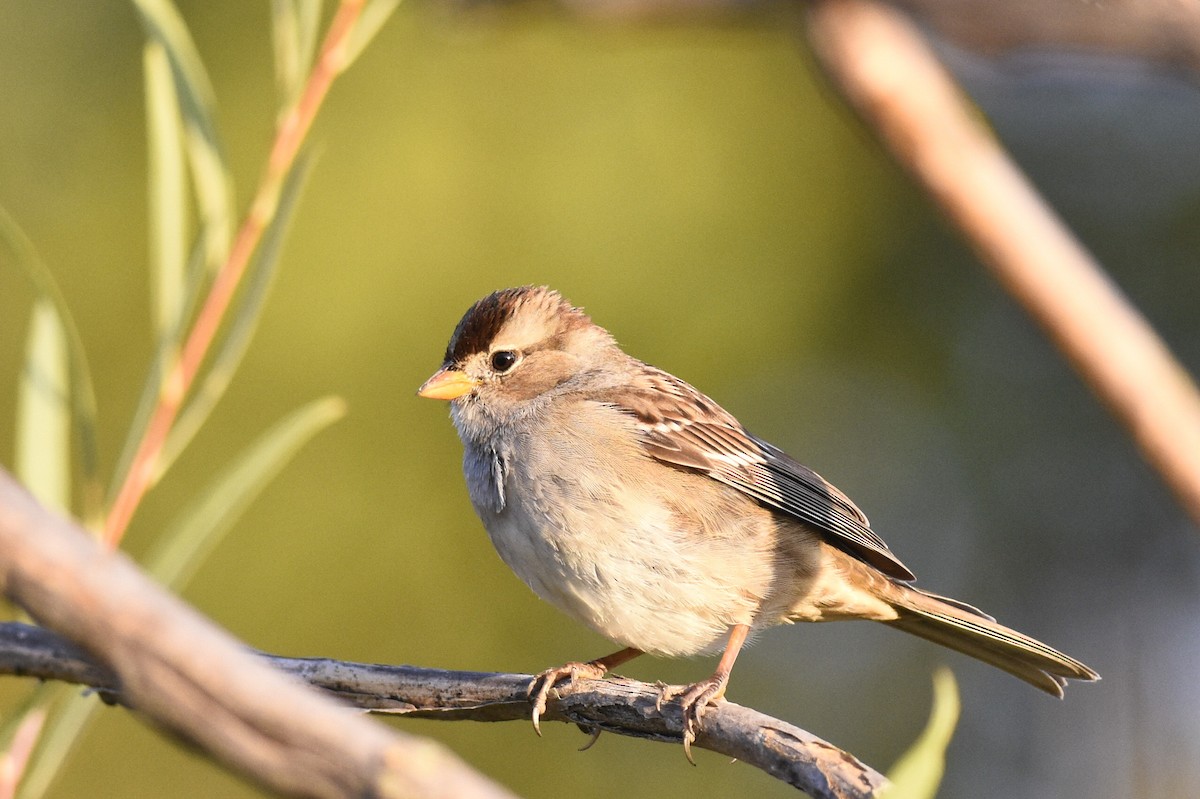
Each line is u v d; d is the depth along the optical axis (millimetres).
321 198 12352
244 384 12195
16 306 12758
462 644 12250
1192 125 12734
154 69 5547
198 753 1767
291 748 1736
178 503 12078
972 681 13734
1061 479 13547
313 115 5547
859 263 12867
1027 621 13758
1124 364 4035
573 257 12492
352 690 5484
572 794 12266
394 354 12352
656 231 12594
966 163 4180
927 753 2562
